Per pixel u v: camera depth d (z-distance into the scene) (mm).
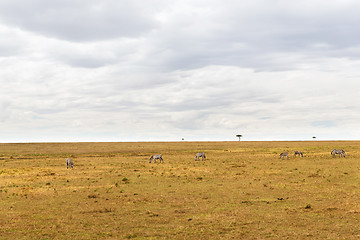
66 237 14430
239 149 85750
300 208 19531
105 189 27078
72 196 24000
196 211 19047
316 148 81062
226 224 16172
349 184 28375
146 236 14477
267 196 23453
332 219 16938
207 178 33281
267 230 15141
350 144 106188
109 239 14109
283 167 43031
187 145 114812
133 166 47125
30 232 15195
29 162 54719
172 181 31391
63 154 75312
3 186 28969
